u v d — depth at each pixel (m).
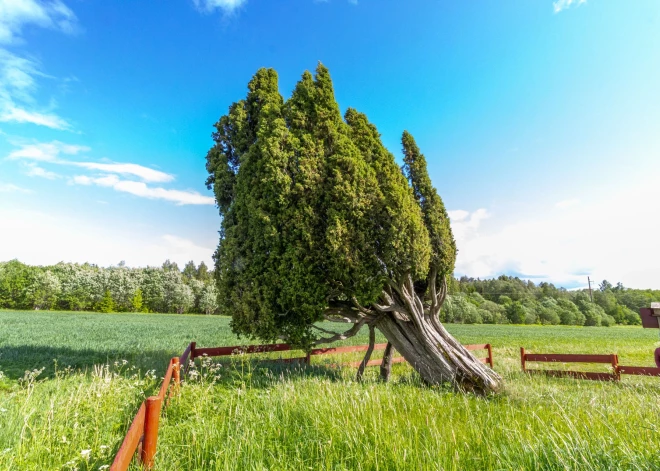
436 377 8.85
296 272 7.70
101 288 68.31
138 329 28.31
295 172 8.22
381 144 9.52
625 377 11.39
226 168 10.07
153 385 7.12
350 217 8.04
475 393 8.46
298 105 9.09
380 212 8.28
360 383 8.07
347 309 9.29
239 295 8.55
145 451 3.38
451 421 5.10
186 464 3.85
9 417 4.96
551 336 36.25
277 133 8.38
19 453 3.69
